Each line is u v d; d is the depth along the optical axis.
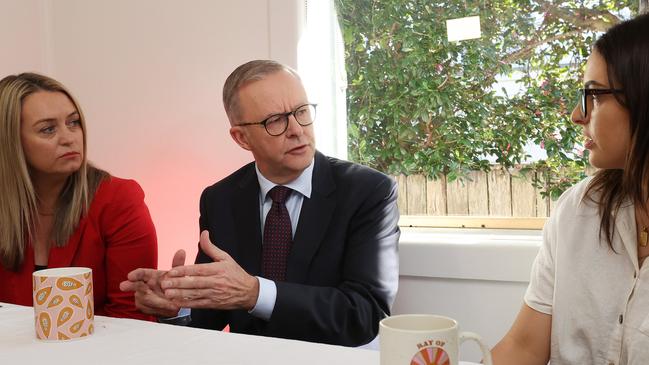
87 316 1.12
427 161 2.24
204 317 1.68
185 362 0.95
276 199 1.66
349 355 0.96
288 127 1.60
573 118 1.15
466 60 2.16
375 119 2.31
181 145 2.47
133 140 2.56
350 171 1.71
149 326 1.17
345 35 2.33
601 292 1.18
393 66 2.27
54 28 2.69
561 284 1.22
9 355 1.02
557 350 1.23
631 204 1.16
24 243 1.71
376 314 1.53
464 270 1.93
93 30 2.62
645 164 1.06
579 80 2.02
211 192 1.78
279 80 1.63
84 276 1.12
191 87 2.44
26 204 1.70
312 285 1.60
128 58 2.56
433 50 2.21
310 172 1.68
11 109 1.67
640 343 1.11
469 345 1.93
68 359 0.99
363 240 1.60
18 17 2.65
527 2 2.07
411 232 2.24
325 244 1.62
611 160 1.11
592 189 1.23
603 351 1.18
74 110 1.74
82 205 1.76
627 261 1.17
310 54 2.29
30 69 2.68
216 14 2.38
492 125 2.14
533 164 2.10
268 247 1.65
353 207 1.62
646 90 1.03
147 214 1.85
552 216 1.30
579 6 2.00
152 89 2.51
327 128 2.32
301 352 0.98
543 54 2.06
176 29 2.46
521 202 2.12
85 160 1.77
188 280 1.28
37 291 1.10
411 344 0.69
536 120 2.08
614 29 1.09
